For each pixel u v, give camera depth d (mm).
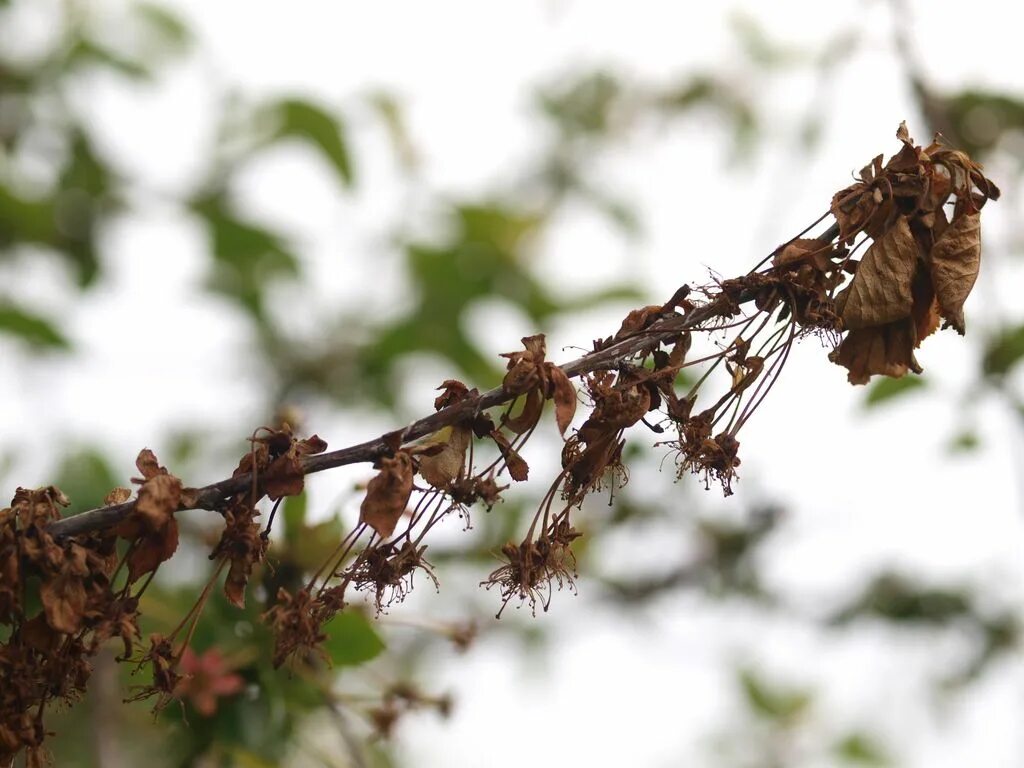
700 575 1978
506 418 1232
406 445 1233
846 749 2242
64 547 1224
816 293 1236
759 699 2398
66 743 1591
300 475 1225
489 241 1990
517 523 1633
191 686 1392
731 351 1243
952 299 1240
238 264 1951
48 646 1229
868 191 1242
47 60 1974
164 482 1222
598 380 1237
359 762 1419
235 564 1226
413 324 1914
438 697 1435
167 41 2012
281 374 1927
